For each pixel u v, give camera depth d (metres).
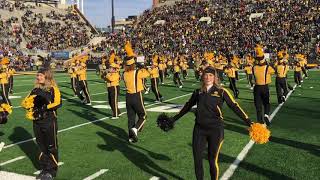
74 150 7.85
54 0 67.06
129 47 8.38
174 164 6.82
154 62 15.69
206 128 5.13
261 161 6.94
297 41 43.19
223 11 54.41
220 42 47.75
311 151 7.58
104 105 14.76
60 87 23.03
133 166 6.75
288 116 11.53
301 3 49.25
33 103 5.80
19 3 58.59
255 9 51.78
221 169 6.50
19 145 8.32
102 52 52.34
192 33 51.94
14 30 51.12
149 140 8.65
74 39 55.59
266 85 9.68
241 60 38.31
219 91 5.11
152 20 59.31
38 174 6.34
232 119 10.98
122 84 24.67
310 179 5.97
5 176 6.26
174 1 64.50
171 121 5.48
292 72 34.72
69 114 12.55
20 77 34.16
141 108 8.25
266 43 44.25
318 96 16.55
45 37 53.53
